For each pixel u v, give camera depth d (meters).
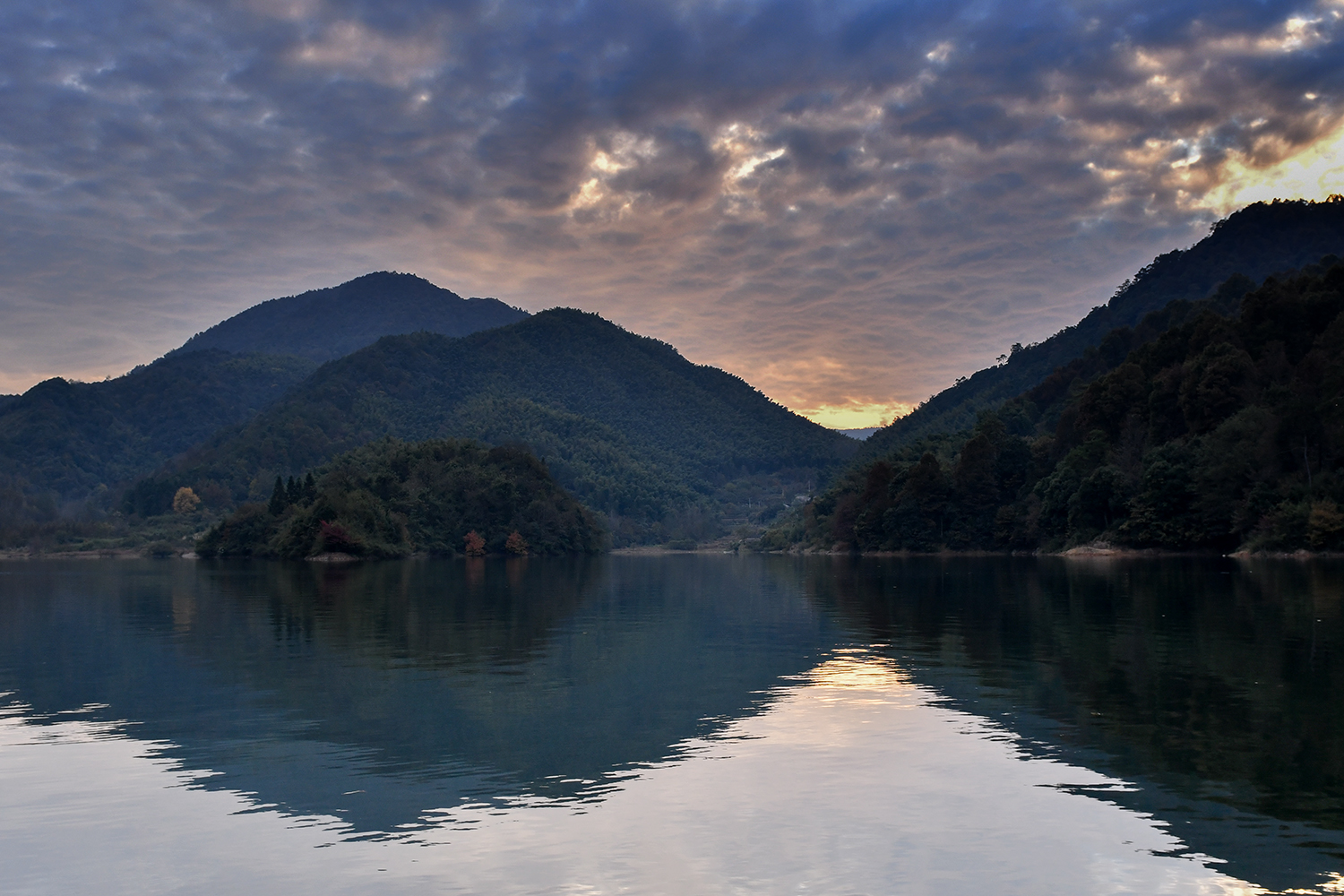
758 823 15.77
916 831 15.38
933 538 166.00
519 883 13.48
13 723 23.58
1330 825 15.48
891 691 26.91
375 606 59.81
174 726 23.12
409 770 19.03
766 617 49.62
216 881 13.66
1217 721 22.30
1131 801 16.70
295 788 17.92
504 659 34.31
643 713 24.16
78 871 14.07
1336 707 23.64
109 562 176.75
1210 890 13.16
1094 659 31.91
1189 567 91.25
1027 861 14.16
